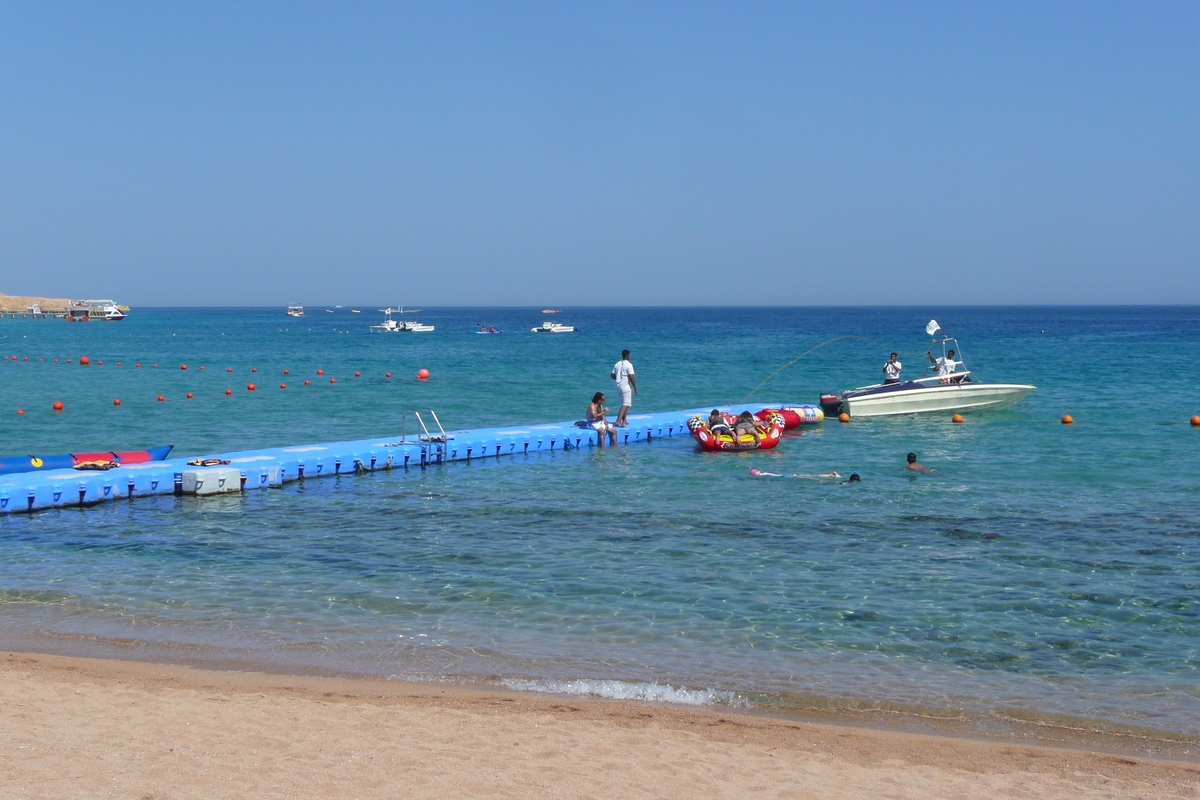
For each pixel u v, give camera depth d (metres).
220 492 17.52
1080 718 8.10
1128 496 17.08
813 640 9.92
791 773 6.74
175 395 36.41
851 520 15.30
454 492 17.83
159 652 9.48
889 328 139.50
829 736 7.56
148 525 15.08
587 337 107.44
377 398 35.88
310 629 10.22
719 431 22.78
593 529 14.78
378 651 9.55
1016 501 16.72
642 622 10.47
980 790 6.56
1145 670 9.16
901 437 24.84
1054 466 20.25
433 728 7.39
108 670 8.82
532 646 9.73
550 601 11.19
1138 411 29.67
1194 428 25.86
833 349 76.88
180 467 17.78
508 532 14.62
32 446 23.34
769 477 19.23
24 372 48.06
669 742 7.29
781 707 8.27
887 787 6.55
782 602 11.13
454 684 8.68
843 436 25.14
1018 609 10.89
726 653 9.55
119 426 27.17
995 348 73.69
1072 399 33.31
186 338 96.88
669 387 41.16
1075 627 10.31
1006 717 8.12
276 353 70.25
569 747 7.09
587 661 9.32
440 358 64.00
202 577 12.17
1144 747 7.58
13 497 15.73
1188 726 7.96
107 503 16.69
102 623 10.38
